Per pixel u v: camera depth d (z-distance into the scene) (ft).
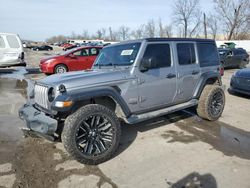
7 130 16.88
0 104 23.84
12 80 38.22
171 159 12.87
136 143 14.84
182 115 20.12
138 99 14.25
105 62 15.80
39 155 13.28
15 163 12.40
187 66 17.10
